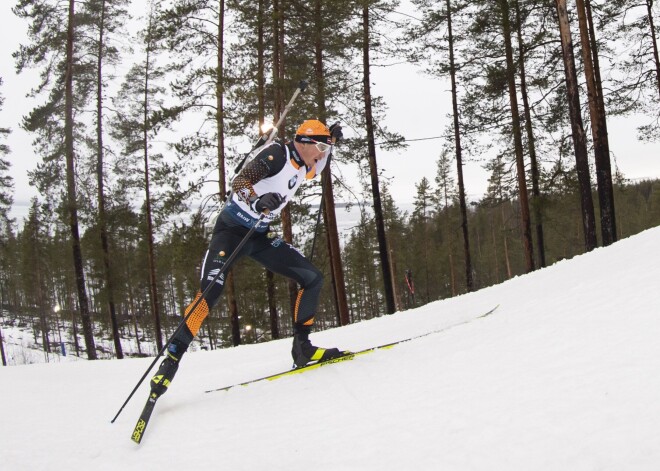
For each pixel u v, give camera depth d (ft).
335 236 46.39
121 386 13.26
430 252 140.97
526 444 5.75
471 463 5.70
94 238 60.90
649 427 5.33
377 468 6.17
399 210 142.10
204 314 9.75
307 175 10.58
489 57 52.80
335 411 8.38
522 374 7.79
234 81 42.24
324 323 155.12
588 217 36.01
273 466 6.86
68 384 14.16
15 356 104.42
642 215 161.89
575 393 6.61
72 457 8.16
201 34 43.93
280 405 9.23
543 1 46.21
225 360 16.71
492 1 50.01
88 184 50.37
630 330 8.28
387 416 7.64
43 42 47.16
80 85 49.62
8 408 11.56
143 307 146.00
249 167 9.72
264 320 58.90
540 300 12.84
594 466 5.01
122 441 8.63
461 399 7.50
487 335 10.52
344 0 40.86
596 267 15.70
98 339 140.56
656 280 10.77
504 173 58.03
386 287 48.19
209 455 7.55
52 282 148.56
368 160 49.65
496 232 157.99
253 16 42.09
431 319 15.58
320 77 44.09
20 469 7.85
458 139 57.00
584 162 35.83
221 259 10.27
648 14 49.32
